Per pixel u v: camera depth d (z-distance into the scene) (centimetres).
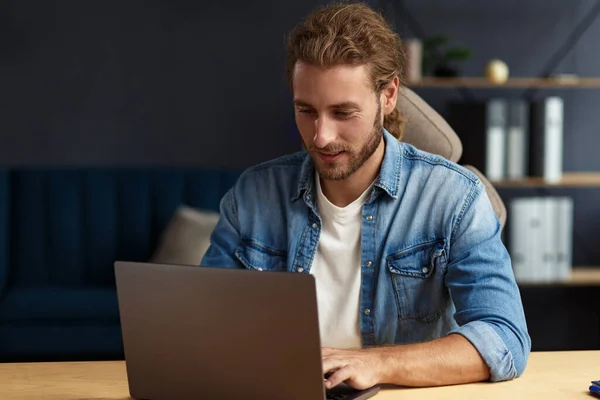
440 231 165
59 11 414
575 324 438
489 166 397
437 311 167
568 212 407
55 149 419
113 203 390
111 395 139
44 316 344
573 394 138
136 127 422
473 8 428
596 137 436
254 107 426
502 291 155
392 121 180
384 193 168
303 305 118
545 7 432
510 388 141
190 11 421
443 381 142
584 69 435
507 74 431
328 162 151
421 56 403
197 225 367
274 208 177
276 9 423
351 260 170
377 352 142
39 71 416
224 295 123
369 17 154
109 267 386
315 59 145
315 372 120
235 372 125
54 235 385
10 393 140
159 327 130
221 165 427
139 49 420
